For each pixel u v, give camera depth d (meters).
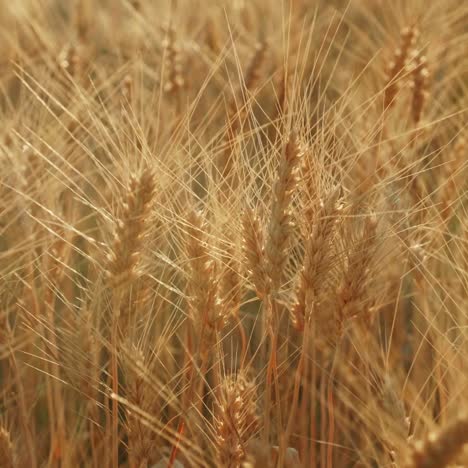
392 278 1.07
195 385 1.02
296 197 0.99
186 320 1.07
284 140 0.97
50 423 1.06
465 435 0.86
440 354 0.99
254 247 0.97
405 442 0.94
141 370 0.97
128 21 1.41
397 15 1.32
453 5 1.39
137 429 0.97
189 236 0.99
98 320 1.01
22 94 1.13
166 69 1.20
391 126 1.11
